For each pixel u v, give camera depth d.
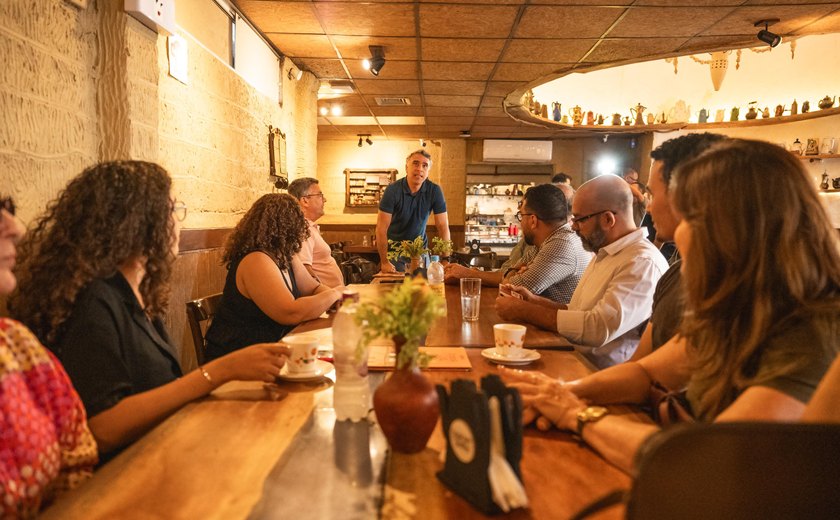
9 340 0.87
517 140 10.31
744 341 0.89
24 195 1.70
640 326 2.06
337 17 3.83
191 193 3.03
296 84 5.32
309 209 3.96
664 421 1.08
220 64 3.41
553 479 0.86
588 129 8.65
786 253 0.86
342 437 1.01
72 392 0.95
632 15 3.74
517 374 1.21
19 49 1.67
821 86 6.98
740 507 0.53
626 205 2.08
